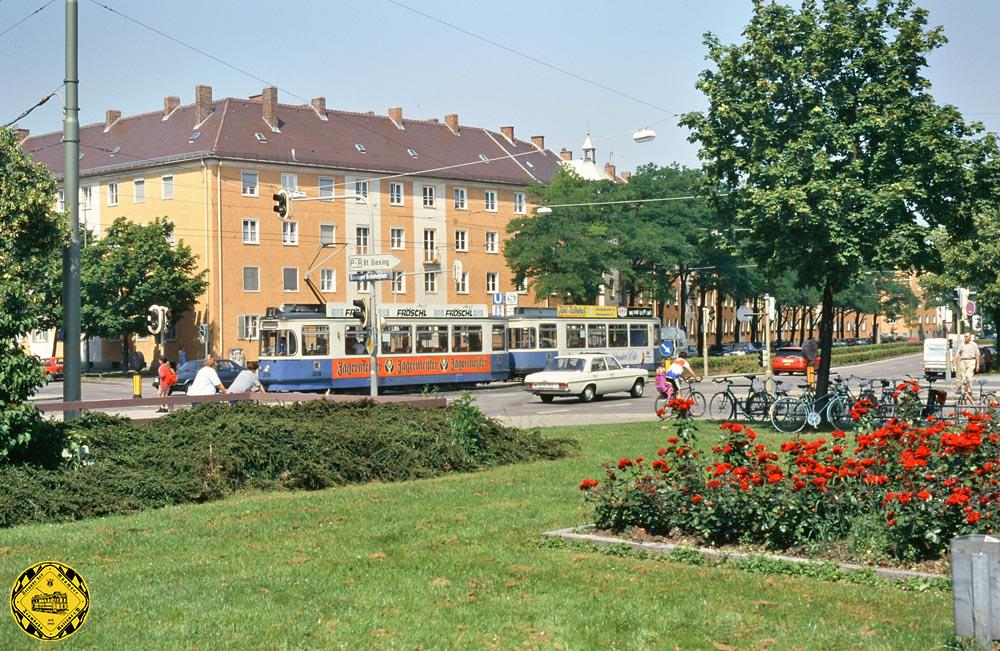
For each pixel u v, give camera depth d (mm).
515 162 85438
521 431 19109
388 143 77500
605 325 51875
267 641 7297
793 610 7953
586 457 18453
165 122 73250
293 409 17906
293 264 70562
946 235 22875
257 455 15281
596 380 38125
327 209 72188
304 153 71188
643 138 35531
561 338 49844
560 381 37156
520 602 8266
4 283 13930
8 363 13469
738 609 8016
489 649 7125
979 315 56844
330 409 18266
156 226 65000
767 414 26078
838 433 10984
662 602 8227
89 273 62750
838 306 108438
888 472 10016
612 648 7133
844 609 7941
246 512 12844
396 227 75875
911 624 7488
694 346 89125
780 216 21516
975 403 26234
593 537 10492
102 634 7465
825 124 21531
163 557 10195
